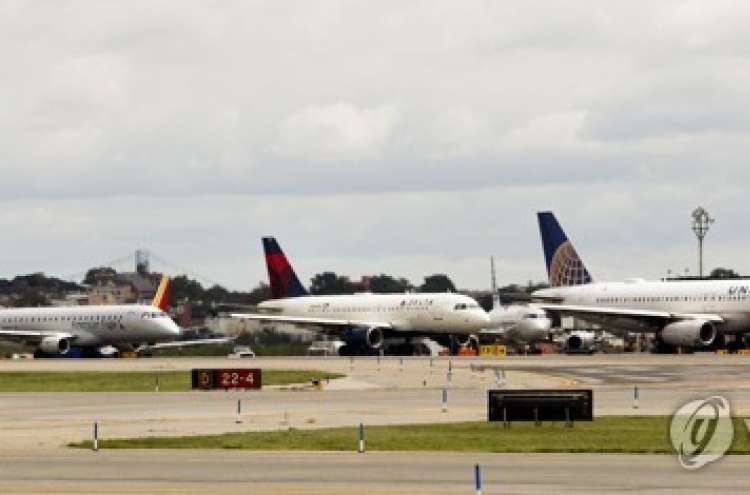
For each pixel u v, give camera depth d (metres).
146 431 146.50
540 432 140.62
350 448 126.31
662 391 199.88
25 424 158.38
